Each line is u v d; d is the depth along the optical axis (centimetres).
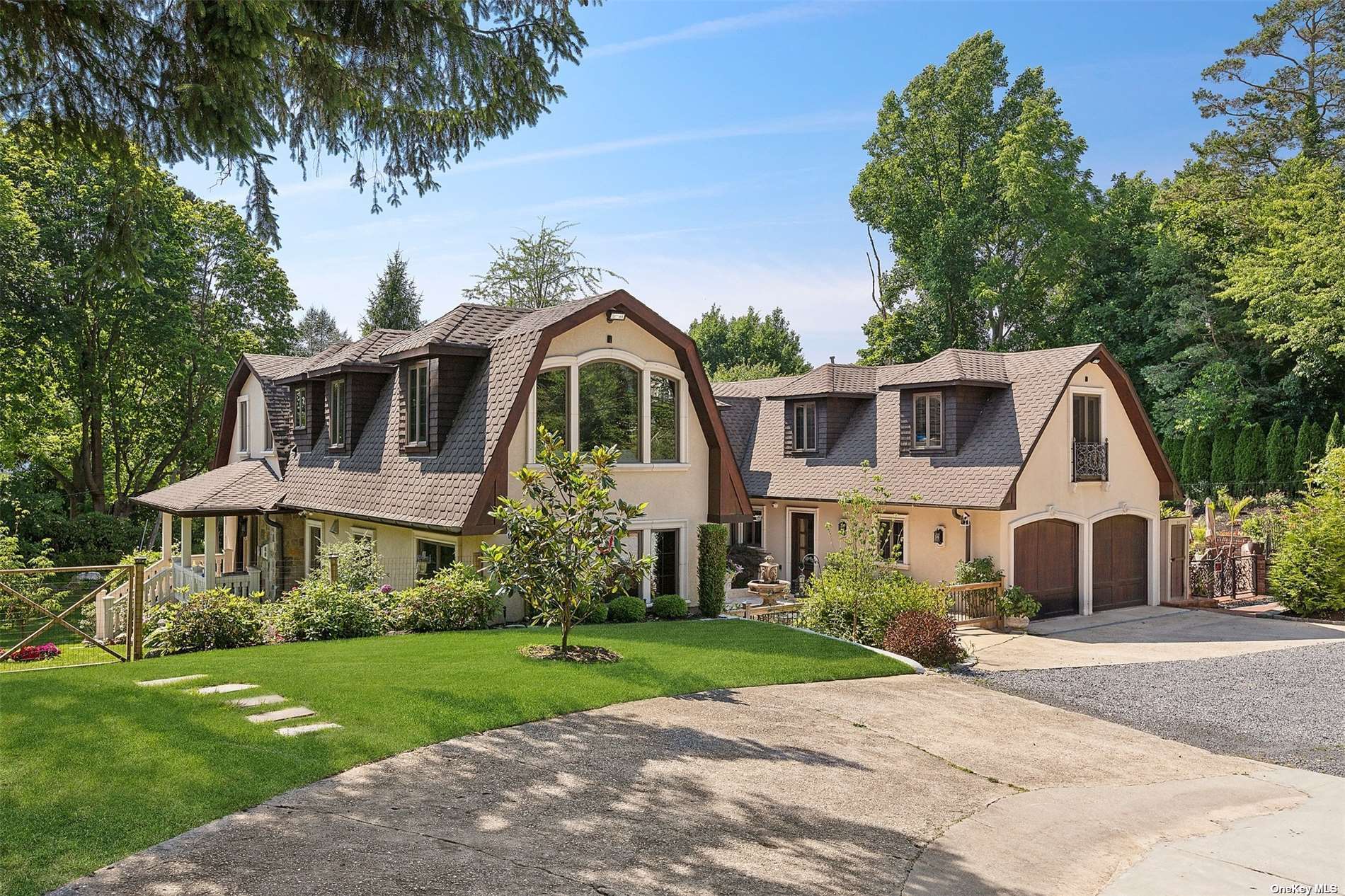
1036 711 1272
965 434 2395
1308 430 3766
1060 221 4181
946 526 2331
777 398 2889
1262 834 800
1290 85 4281
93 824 607
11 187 2847
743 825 709
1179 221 4294
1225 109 4456
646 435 1912
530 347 1733
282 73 895
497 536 1691
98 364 3362
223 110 766
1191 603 2528
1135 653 1833
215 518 2233
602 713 1006
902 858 677
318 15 862
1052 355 2428
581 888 568
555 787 754
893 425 2656
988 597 2152
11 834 582
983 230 4375
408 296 5994
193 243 3562
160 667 1103
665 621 1795
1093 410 2422
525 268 4316
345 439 2183
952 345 4553
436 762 794
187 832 609
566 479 1259
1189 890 668
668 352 1953
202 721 848
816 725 1052
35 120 825
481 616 1605
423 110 991
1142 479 2541
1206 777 989
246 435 2825
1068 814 823
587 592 1237
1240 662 1709
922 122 4544
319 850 591
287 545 2350
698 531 2003
